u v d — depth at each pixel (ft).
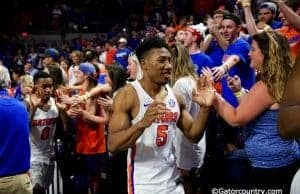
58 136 17.31
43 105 16.15
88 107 16.94
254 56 10.01
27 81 19.01
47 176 16.97
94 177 17.35
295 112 4.98
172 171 10.19
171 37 23.82
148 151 9.83
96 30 64.23
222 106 10.03
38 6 67.51
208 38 18.62
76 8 67.21
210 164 13.80
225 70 14.29
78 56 31.01
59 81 18.40
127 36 49.65
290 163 9.94
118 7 66.54
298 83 5.04
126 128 9.66
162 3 59.62
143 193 9.82
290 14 13.57
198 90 10.03
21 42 61.31
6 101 12.61
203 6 45.78
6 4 67.67
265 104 9.64
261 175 10.02
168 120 9.87
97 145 17.26
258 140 9.91
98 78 20.15
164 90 10.07
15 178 12.72
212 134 14.65
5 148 12.53
